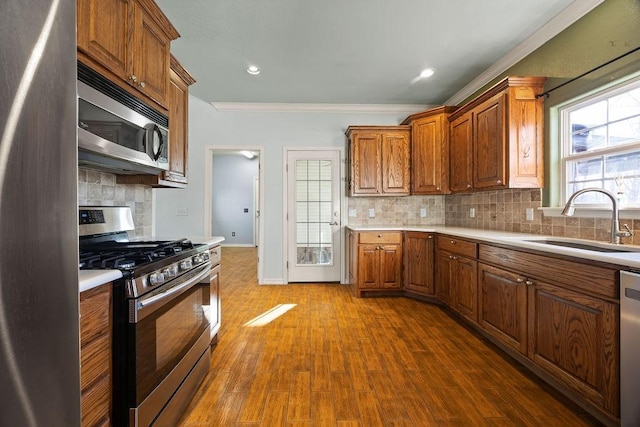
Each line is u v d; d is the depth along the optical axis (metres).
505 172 2.62
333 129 4.41
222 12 2.32
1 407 0.55
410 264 3.62
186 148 2.46
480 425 1.53
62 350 0.68
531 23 2.46
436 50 2.88
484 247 2.41
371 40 2.71
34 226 0.61
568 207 1.93
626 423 1.30
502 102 2.64
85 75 1.25
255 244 8.84
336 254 4.40
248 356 2.24
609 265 1.38
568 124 2.46
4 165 0.55
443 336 2.58
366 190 4.04
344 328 2.76
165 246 1.72
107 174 1.97
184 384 1.62
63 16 0.67
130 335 1.16
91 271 1.10
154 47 1.80
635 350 1.27
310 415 1.61
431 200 4.36
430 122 3.80
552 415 1.59
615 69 1.99
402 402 1.71
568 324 1.61
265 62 3.11
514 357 2.19
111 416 1.14
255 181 8.86
